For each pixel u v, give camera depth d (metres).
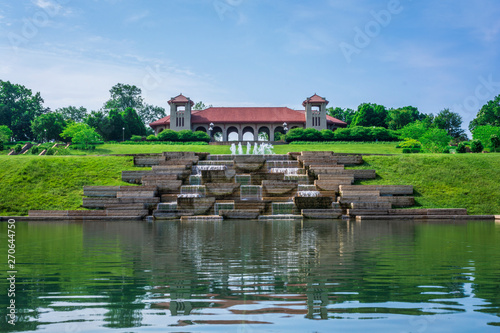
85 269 8.41
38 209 24.94
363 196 25.38
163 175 27.75
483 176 29.03
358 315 5.34
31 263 9.12
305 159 31.42
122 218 23.80
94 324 5.01
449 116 92.81
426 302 5.94
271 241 13.19
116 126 82.12
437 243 12.55
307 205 25.16
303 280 7.35
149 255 10.24
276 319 5.19
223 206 25.12
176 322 5.08
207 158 32.06
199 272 8.07
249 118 80.25
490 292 6.47
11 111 96.56
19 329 4.83
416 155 33.84
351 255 10.17
